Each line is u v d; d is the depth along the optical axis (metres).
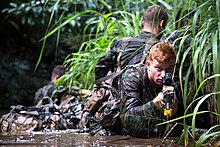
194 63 3.13
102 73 3.90
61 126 4.43
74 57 5.73
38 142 3.13
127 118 3.32
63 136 3.63
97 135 3.62
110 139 3.29
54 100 5.17
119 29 5.29
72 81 5.45
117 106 3.55
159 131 3.35
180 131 3.44
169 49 3.22
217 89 2.93
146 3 5.85
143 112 3.25
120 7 7.24
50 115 4.50
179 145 2.91
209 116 3.97
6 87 13.48
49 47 13.34
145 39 3.85
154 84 3.34
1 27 13.84
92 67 5.15
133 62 3.72
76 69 5.29
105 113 3.58
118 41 3.93
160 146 2.83
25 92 13.54
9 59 13.85
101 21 5.26
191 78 3.90
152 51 3.26
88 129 4.15
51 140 3.29
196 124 4.02
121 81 3.50
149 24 3.96
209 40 3.38
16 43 13.95
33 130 4.35
